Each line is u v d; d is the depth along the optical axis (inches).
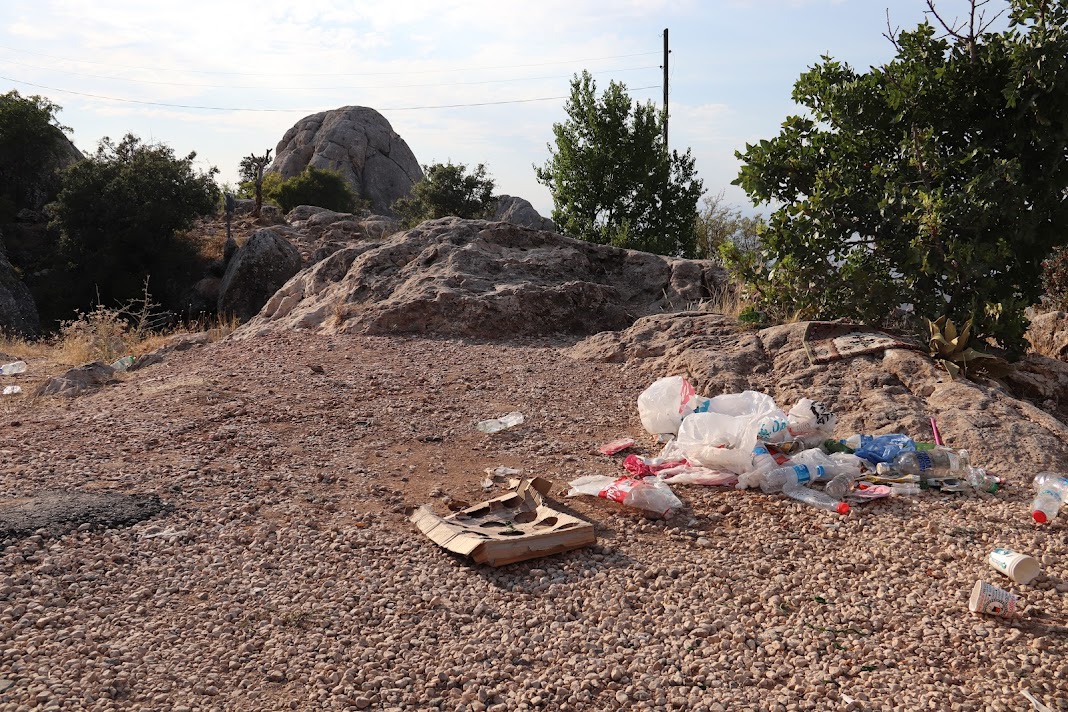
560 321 411.5
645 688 140.0
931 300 321.7
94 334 488.4
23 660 140.1
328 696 135.2
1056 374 319.9
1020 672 142.9
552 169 869.2
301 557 183.0
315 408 292.7
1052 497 207.8
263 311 490.3
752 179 358.3
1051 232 318.0
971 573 178.7
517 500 211.3
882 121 338.3
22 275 1407.5
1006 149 322.0
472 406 297.9
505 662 146.4
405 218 1696.6
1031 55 293.9
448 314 404.8
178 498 212.1
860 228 338.6
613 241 815.1
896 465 231.9
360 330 405.1
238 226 1562.5
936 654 149.4
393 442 262.8
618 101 834.2
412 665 144.7
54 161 1669.5
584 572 179.3
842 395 280.7
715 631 157.9
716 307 422.3
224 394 308.7
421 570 179.2
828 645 152.9
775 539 196.7
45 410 304.7
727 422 242.4
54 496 206.7
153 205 1376.7
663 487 215.3
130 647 145.9
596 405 301.3
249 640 149.9
